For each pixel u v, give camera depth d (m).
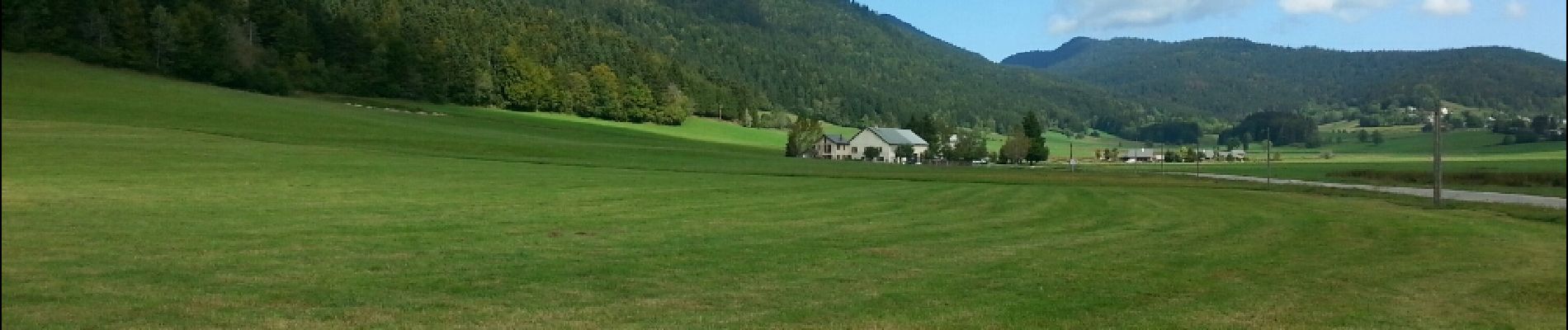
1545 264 19.20
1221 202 37.81
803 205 32.03
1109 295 14.63
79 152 44.53
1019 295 14.46
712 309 13.21
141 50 114.06
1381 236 24.31
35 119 62.59
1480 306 14.45
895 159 144.25
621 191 36.59
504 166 50.91
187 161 43.22
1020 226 25.98
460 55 144.88
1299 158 153.38
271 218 23.58
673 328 11.94
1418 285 16.20
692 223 24.95
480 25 174.38
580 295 14.07
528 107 143.62
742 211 28.89
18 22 110.00
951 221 27.02
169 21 116.62
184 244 18.36
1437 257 19.94
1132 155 178.12
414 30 149.75
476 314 12.51
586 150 76.56
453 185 36.75
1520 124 162.62
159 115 75.19
